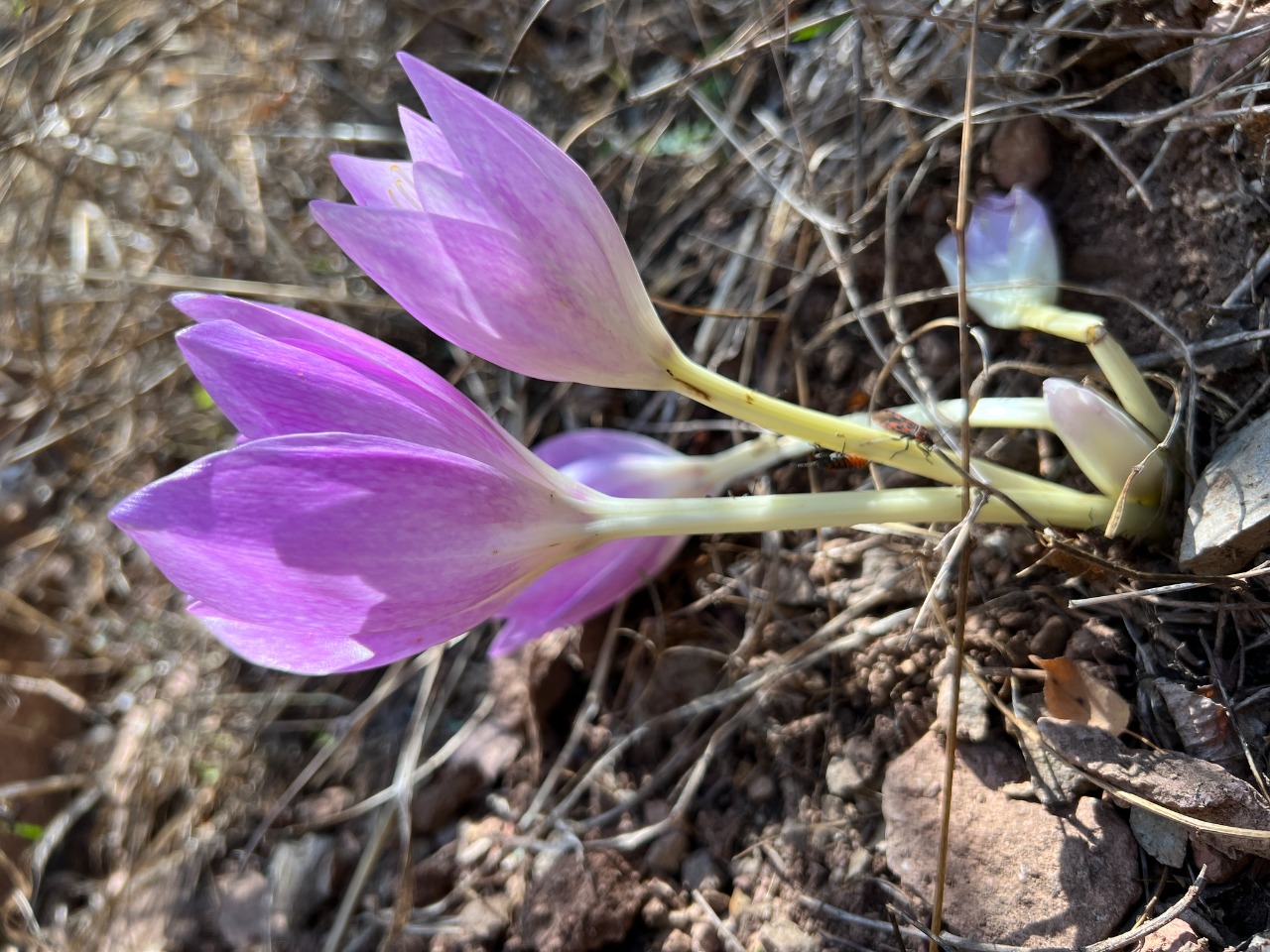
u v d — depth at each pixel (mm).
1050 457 154
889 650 148
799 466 167
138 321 257
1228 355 138
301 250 256
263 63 263
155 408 257
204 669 227
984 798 129
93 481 255
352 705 210
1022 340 161
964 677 138
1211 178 143
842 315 184
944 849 116
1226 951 109
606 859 157
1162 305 148
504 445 118
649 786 165
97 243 274
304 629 104
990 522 135
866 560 163
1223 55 140
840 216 187
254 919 184
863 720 150
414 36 257
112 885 206
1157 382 146
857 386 180
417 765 191
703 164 217
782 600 169
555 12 246
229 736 215
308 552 99
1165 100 151
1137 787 116
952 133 169
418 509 103
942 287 171
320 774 200
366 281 243
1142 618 131
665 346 126
